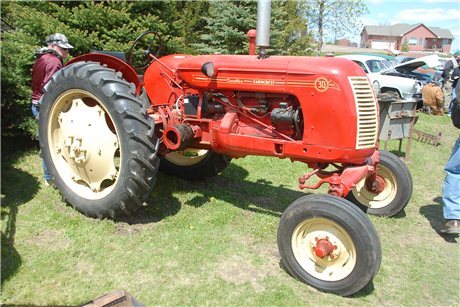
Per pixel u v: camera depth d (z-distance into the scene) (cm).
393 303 282
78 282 278
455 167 368
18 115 515
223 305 266
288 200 437
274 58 329
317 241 287
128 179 334
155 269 298
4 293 261
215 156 449
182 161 471
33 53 525
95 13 588
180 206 403
